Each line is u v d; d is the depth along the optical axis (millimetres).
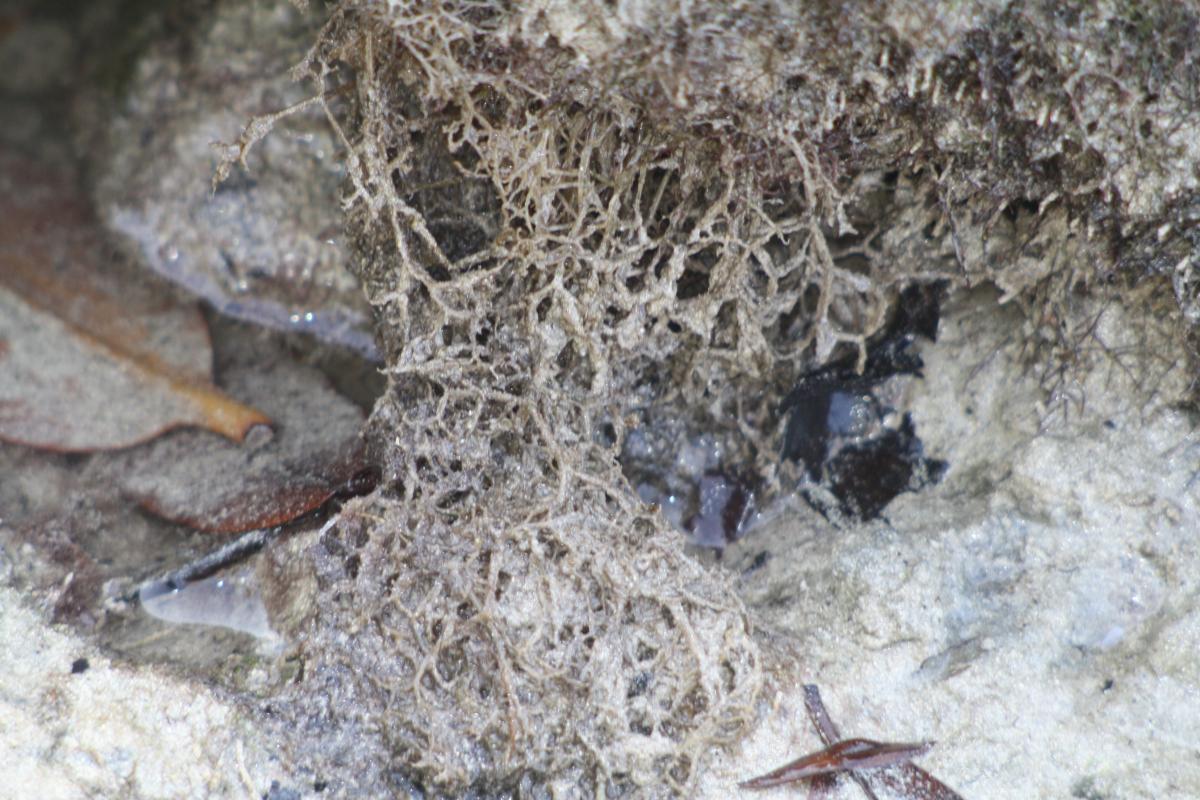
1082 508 520
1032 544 519
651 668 511
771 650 514
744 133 511
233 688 510
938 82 504
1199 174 502
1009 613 515
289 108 525
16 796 496
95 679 508
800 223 522
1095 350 522
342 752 507
